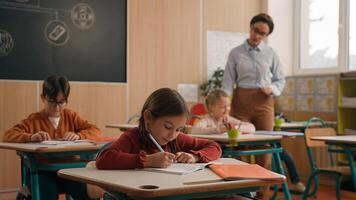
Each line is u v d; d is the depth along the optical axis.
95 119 4.85
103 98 4.90
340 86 4.80
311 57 5.76
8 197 4.34
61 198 3.90
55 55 4.63
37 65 4.54
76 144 2.47
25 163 2.62
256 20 3.84
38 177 2.46
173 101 1.69
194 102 5.49
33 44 4.52
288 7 5.97
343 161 4.66
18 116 4.44
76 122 2.97
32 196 2.42
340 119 4.81
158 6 5.25
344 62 5.25
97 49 4.86
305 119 5.34
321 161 4.98
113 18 4.95
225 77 4.05
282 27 5.92
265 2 5.88
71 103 4.71
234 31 5.77
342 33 5.27
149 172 1.53
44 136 2.62
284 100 5.64
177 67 5.38
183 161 1.71
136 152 1.77
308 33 5.80
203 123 3.49
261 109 3.86
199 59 5.53
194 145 1.93
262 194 2.71
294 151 5.37
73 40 4.73
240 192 1.41
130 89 5.07
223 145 3.00
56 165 2.44
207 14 5.59
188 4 5.45
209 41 5.60
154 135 1.76
